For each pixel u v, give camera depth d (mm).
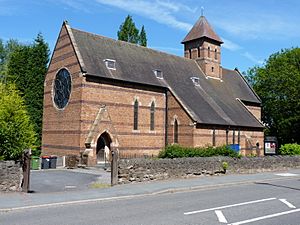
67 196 14758
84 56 32656
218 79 47938
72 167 30797
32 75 45250
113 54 36062
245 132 41656
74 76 32312
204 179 21734
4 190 15078
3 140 15750
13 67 45500
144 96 35750
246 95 50000
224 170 24609
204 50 46656
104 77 32156
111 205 13188
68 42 33594
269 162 28500
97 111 31922
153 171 20250
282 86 56906
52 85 35344
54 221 10195
